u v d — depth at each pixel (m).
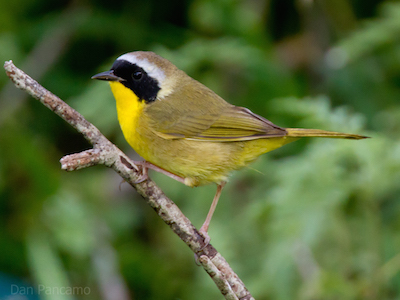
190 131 7.88
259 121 7.99
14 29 12.48
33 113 12.38
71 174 12.45
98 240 11.05
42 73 12.20
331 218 9.27
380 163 8.91
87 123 5.96
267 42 12.08
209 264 6.03
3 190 10.92
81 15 12.47
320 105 9.63
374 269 8.91
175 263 11.87
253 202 10.54
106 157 6.07
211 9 11.56
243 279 10.05
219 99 8.34
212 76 12.01
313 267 9.26
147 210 12.50
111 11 12.79
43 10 13.08
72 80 12.44
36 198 10.97
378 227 9.11
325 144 9.28
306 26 12.81
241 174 11.00
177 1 12.79
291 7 13.06
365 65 12.02
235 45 11.23
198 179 8.10
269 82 11.62
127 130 8.07
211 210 8.02
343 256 9.39
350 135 7.81
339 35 12.70
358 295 8.83
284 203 9.16
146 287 11.70
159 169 8.21
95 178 12.59
